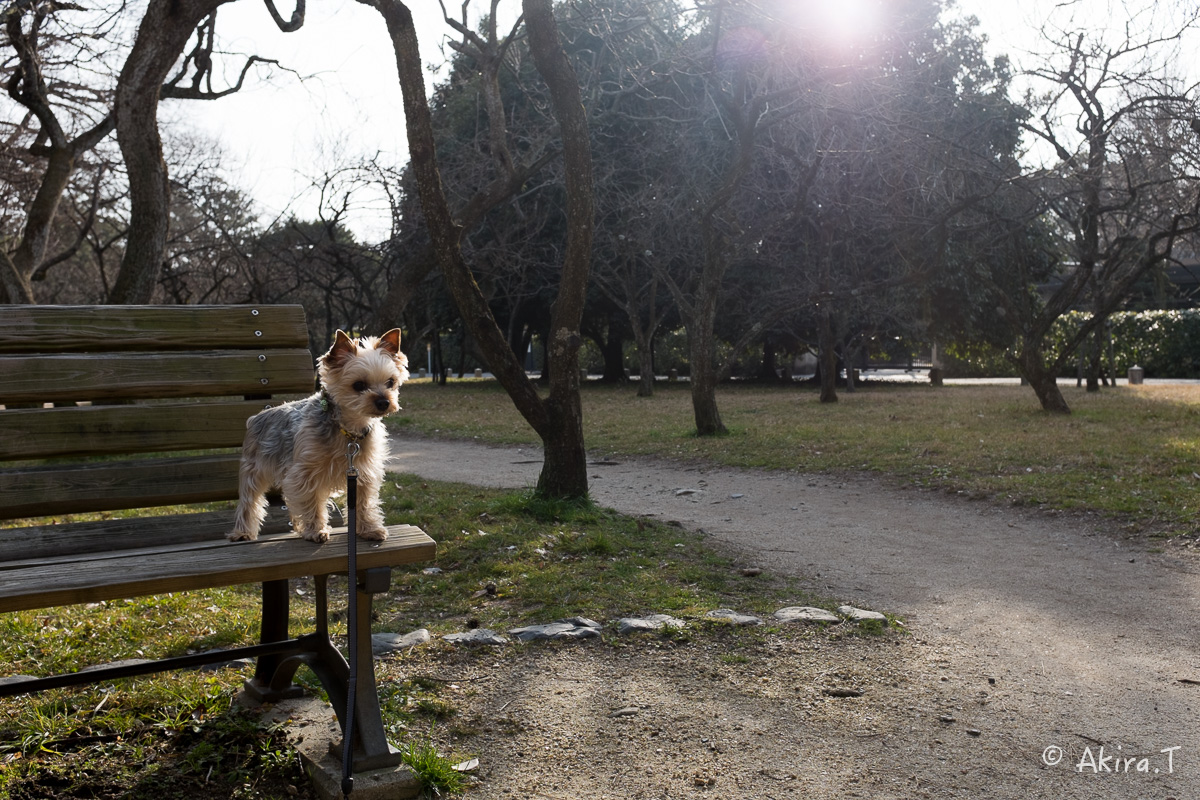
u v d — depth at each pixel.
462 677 4.56
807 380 41.44
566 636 5.17
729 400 27.08
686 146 20.56
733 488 11.67
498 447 16.72
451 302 34.41
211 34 15.71
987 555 7.79
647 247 24.20
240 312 4.17
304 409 3.59
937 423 17.50
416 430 19.94
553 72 8.77
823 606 6.06
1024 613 5.96
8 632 5.09
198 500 4.07
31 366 3.74
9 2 14.23
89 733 3.73
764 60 15.17
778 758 3.70
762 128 15.62
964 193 17.53
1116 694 4.48
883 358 60.94
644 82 13.63
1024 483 10.63
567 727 3.97
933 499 10.54
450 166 24.08
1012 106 17.41
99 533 3.65
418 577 6.63
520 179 11.34
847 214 19.30
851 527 9.09
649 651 5.00
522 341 40.91
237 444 4.13
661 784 3.45
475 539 7.66
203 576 3.04
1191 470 10.67
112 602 5.87
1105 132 16.09
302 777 3.39
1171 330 39.06
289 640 3.83
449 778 3.38
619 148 23.70
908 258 18.50
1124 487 10.07
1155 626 5.66
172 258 26.00
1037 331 19.17
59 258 20.62
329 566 3.27
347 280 30.89
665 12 14.67
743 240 16.55
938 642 5.29
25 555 3.48
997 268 24.62
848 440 15.00
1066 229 24.02
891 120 14.61
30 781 3.26
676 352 52.19
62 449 3.79
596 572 6.76
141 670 3.48
